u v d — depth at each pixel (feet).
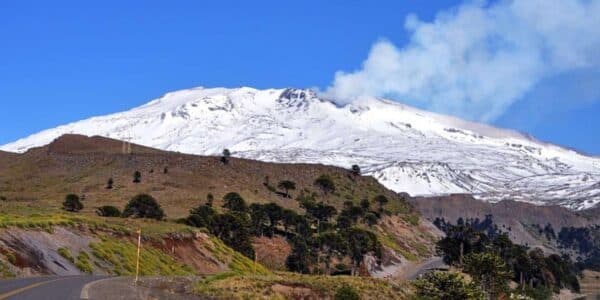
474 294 214.69
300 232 495.00
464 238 484.33
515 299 294.46
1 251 172.24
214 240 338.34
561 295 561.02
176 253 292.20
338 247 425.69
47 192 583.99
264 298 169.07
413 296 214.28
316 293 189.98
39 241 202.69
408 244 651.66
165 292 151.94
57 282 144.56
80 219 257.96
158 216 426.92
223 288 172.35
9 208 379.14
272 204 498.69
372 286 209.87
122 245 253.44
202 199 558.97
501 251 505.25
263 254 440.04
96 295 122.11
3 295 108.68
